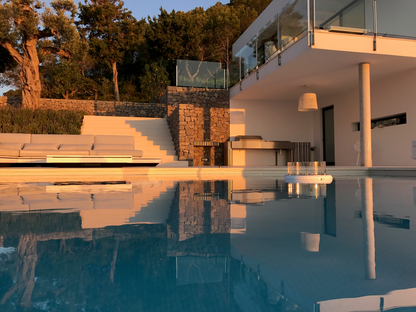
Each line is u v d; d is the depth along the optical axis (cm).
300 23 625
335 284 74
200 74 1022
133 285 74
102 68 1986
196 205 204
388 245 106
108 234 125
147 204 209
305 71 718
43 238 118
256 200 226
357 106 863
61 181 448
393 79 746
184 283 76
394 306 62
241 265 88
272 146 952
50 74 1809
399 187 320
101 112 1212
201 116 1001
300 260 92
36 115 938
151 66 1634
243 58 917
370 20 608
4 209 186
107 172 599
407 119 708
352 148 881
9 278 78
